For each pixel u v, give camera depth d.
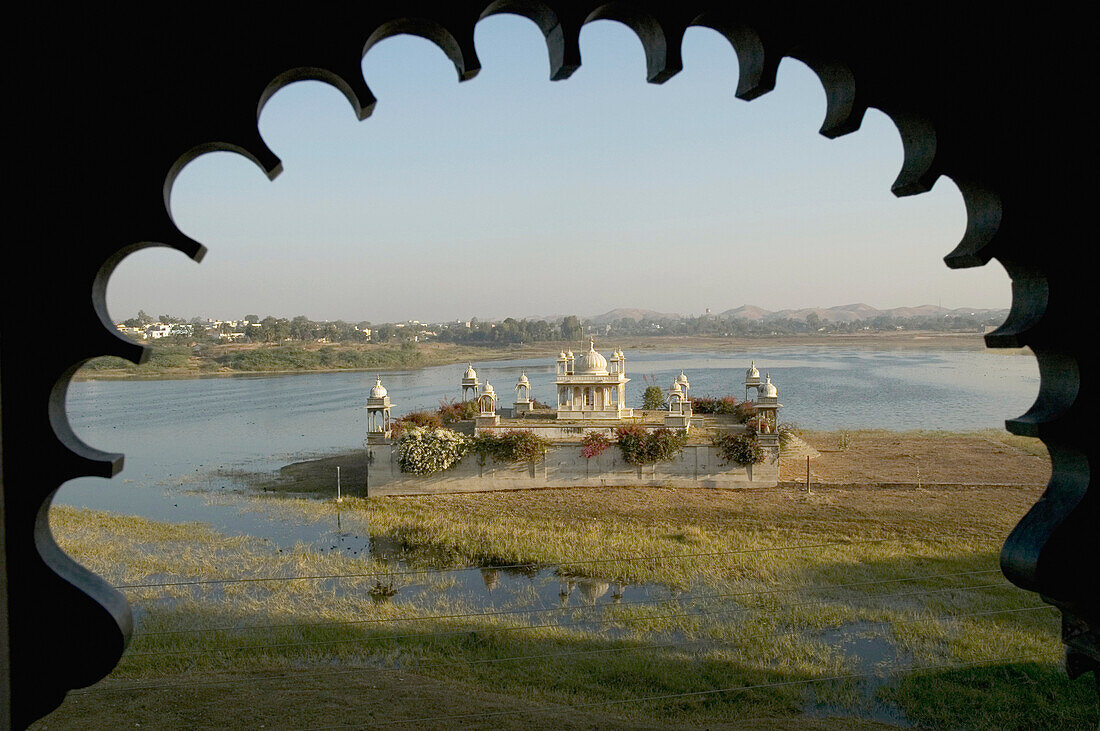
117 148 2.35
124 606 2.51
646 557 16.23
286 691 9.94
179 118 2.37
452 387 77.56
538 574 15.79
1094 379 2.84
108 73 2.34
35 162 2.31
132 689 9.93
